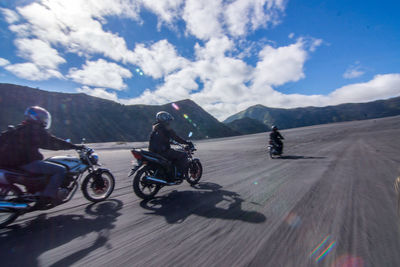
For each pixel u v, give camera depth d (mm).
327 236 2217
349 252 1907
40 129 2885
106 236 2398
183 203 3492
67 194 3152
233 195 3820
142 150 3887
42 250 2119
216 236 2326
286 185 4312
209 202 3490
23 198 2734
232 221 2705
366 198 3307
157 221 2791
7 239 2355
